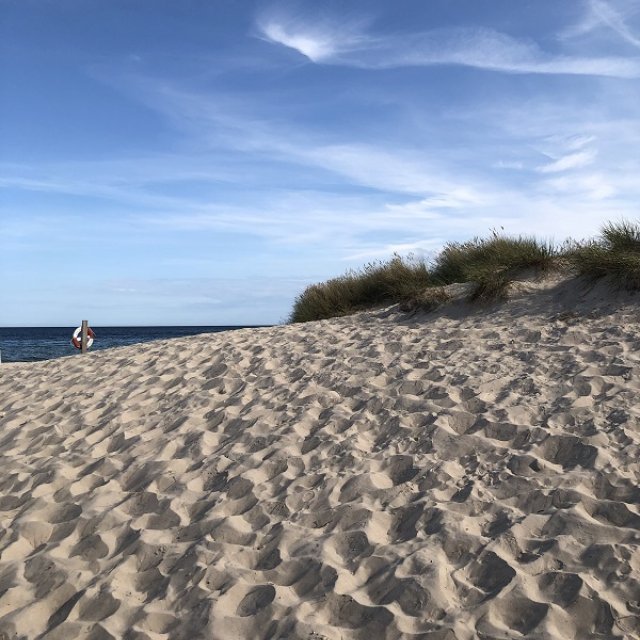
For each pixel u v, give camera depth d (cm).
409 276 1148
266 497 421
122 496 449
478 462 423
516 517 351
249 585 327
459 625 275
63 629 306
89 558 375
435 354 685
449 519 356
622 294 764
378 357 705
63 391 788
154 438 554
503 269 945
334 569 326
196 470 475
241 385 677
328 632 282
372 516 376
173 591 329
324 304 1225
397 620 283
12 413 718
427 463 432
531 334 713
